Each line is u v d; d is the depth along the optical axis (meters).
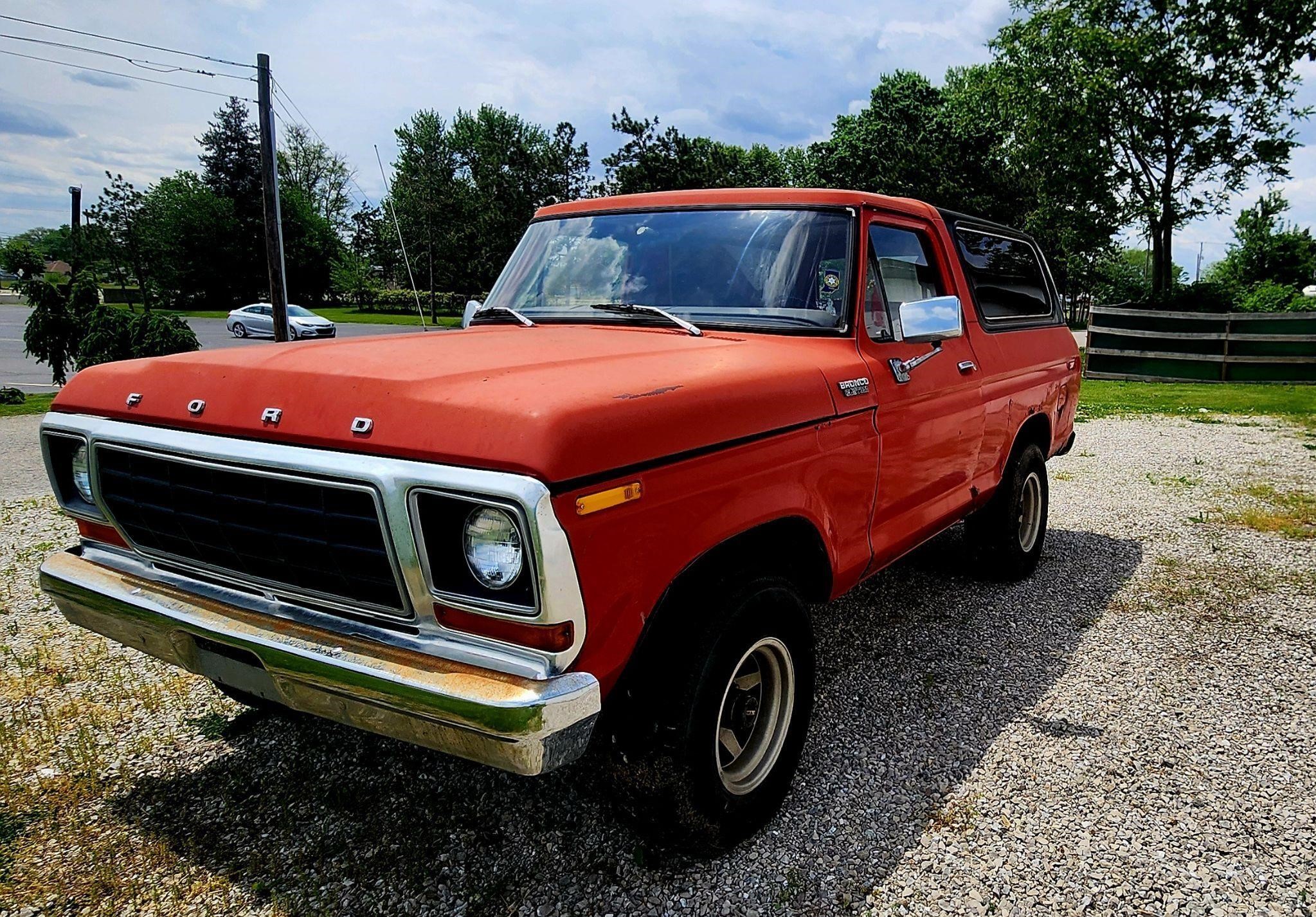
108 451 2.54
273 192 18.88
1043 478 5.17
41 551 5.79
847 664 3.97
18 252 14.05
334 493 2.10
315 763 3.15
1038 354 4.86
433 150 60.66
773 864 2.58
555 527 1.86
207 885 2.51
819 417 2.79
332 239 69.19
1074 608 4.68
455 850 2.66
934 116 35.44
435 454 1.96
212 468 2.28
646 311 3.22
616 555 2.05
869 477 3.13
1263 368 15.88
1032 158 24.31
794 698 2.77
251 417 2.25
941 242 3.98
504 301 3.74
